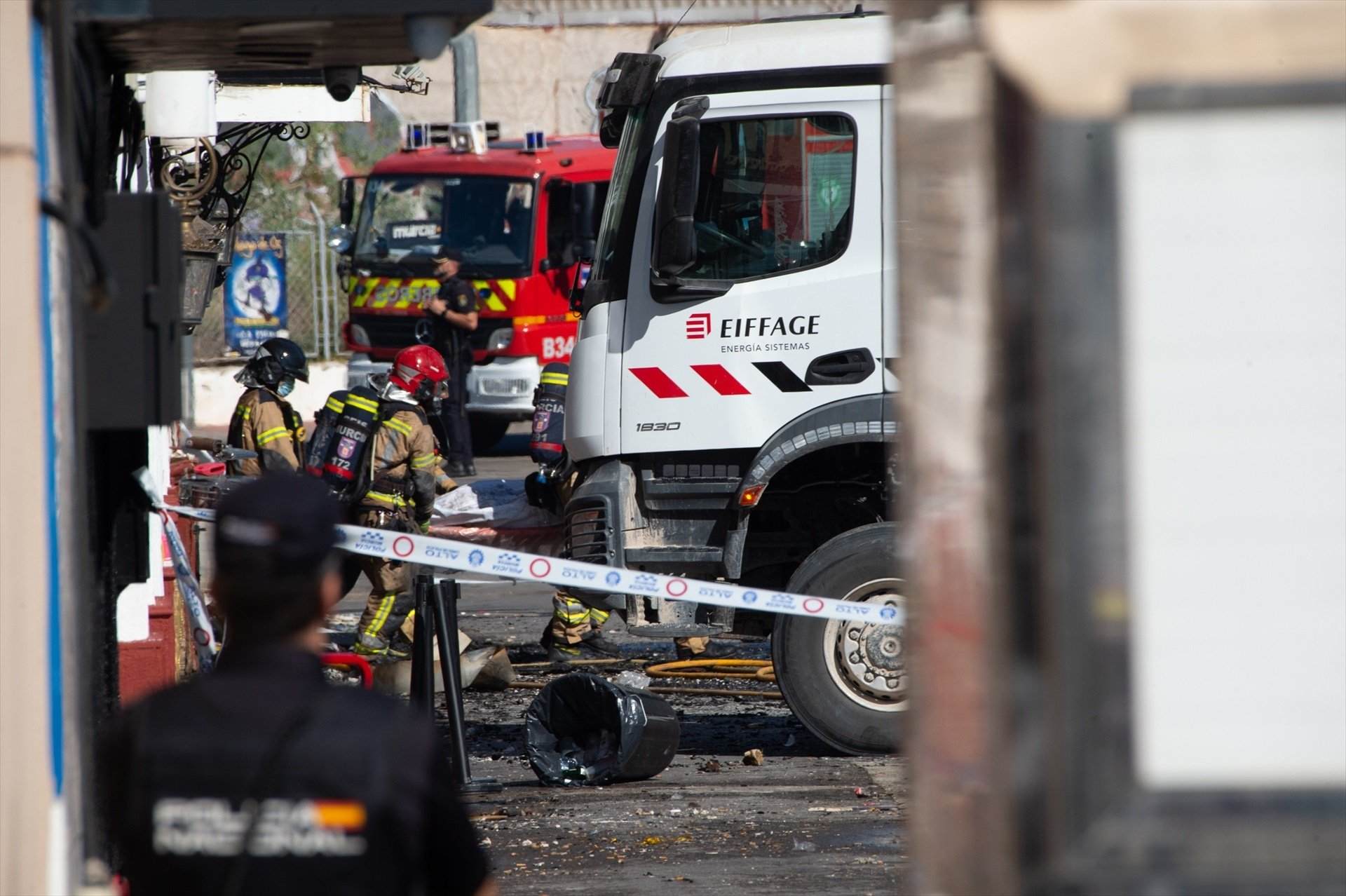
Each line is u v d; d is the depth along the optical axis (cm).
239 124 4025
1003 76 691
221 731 892
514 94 10525
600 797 2527
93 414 1140
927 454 883
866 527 2725
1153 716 688
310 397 8331
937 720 869
